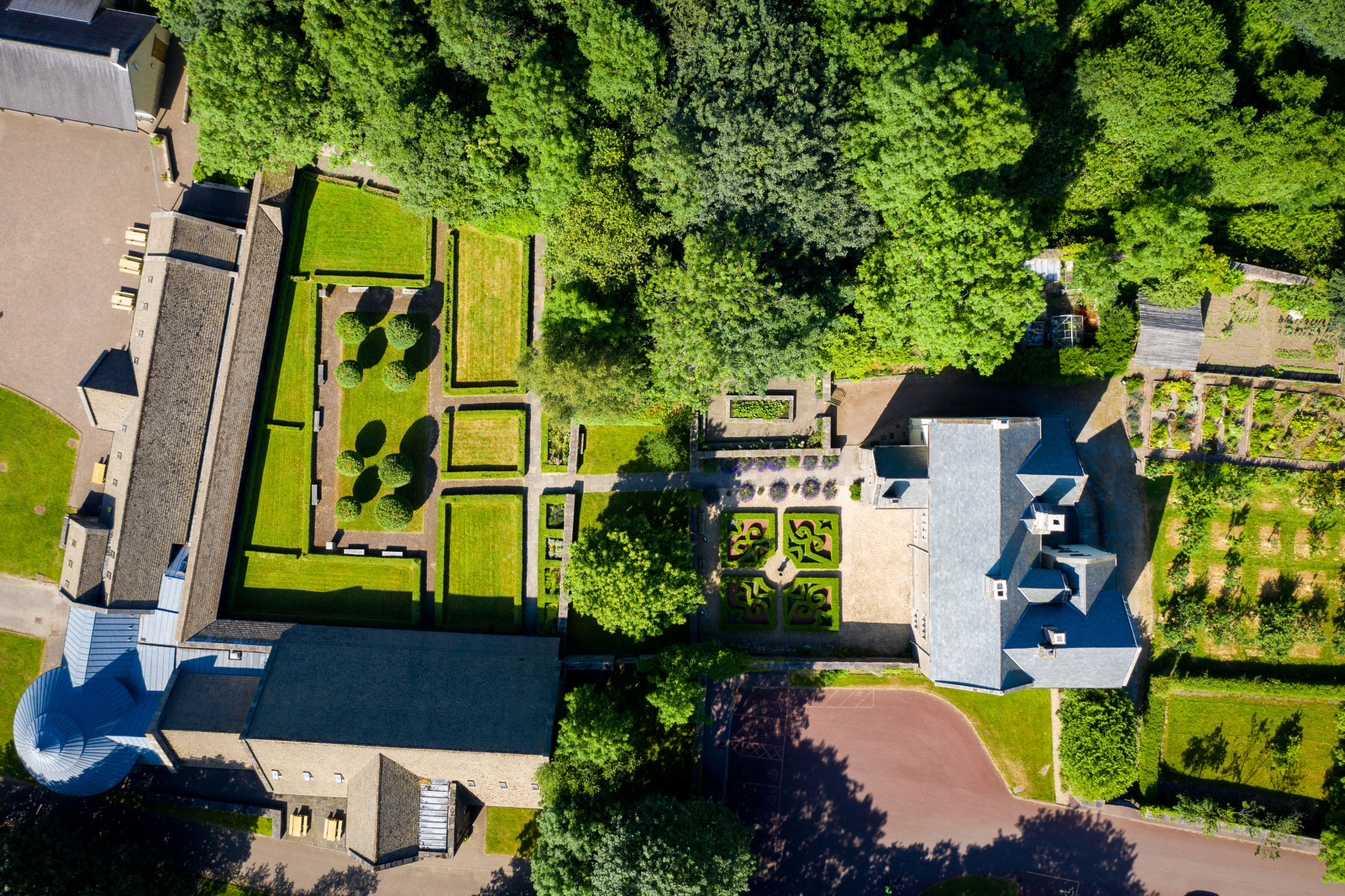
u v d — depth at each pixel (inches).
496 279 2468.0
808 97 1935.3
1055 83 2303.2
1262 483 2393.0
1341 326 2285.9
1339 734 2400.3
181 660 2389.3
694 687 2206.0
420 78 2048.5
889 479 2247.8
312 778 2336.4
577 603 2188.7
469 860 2498.8
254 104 1956.2
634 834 2090.3
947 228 1860.2
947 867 2482.8
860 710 2516.0
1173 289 2222.0
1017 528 2111.2
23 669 2532.0
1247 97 2278.5
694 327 1914.4
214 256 2325.3
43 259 2470.5
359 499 2477.9
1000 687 2054.6
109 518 2385.6
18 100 2267.5
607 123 2089.1
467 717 2217.0
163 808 2522.1
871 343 2260.1
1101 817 2468.0
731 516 2496.3
